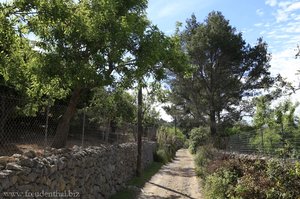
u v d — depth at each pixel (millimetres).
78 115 15758
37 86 10258
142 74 12312
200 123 42312
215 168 15211
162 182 18531
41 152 8578
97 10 10695
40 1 7480
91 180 11344
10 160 6801
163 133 38438
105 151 13453
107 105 17875
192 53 35406
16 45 8477
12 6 7352
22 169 6637
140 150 19672
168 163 30344
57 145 11102
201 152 27359
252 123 30906
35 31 9297
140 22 12234
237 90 36125
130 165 18625
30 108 8852
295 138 11625
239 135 19141
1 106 7676
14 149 8266
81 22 9711
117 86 12914
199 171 21281
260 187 9594
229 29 36531
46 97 12117
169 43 13320
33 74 10086
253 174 10945
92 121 17078
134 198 13977
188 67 14352
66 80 10594
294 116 19828
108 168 13750
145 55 12016
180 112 41156
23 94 10227
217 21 36281
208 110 37500
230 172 12602
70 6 10641
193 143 42812
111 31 10695
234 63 35656
